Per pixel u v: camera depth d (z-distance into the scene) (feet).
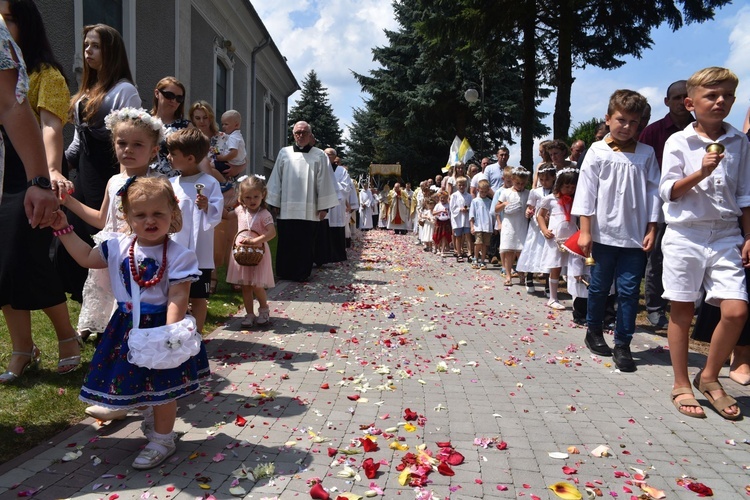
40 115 12.78
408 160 139.85
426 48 74.23
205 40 50.16
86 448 10.19
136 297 9.59
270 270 20.29
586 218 17.20
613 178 16.66
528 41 62.08
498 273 37.78
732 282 12.66
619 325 16.51
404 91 134.10
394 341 19.02
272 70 80.94
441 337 19.89
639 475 9.75
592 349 17.95
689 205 13.04
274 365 15.88
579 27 62.54
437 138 136.87
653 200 16.58
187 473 9.42
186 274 9.69
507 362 16.58
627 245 16.55
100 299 13.94
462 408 12.88
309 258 31.83
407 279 34.47
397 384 14.57
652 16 60.64
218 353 16.93
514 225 31.68
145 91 38.11
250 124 67.41
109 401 9.30
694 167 13.11
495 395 13.82
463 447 10.79
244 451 10.33
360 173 180.65
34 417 11.19
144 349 8.93
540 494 9.12
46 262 12.92
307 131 31.01
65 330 13.56
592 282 17.76
